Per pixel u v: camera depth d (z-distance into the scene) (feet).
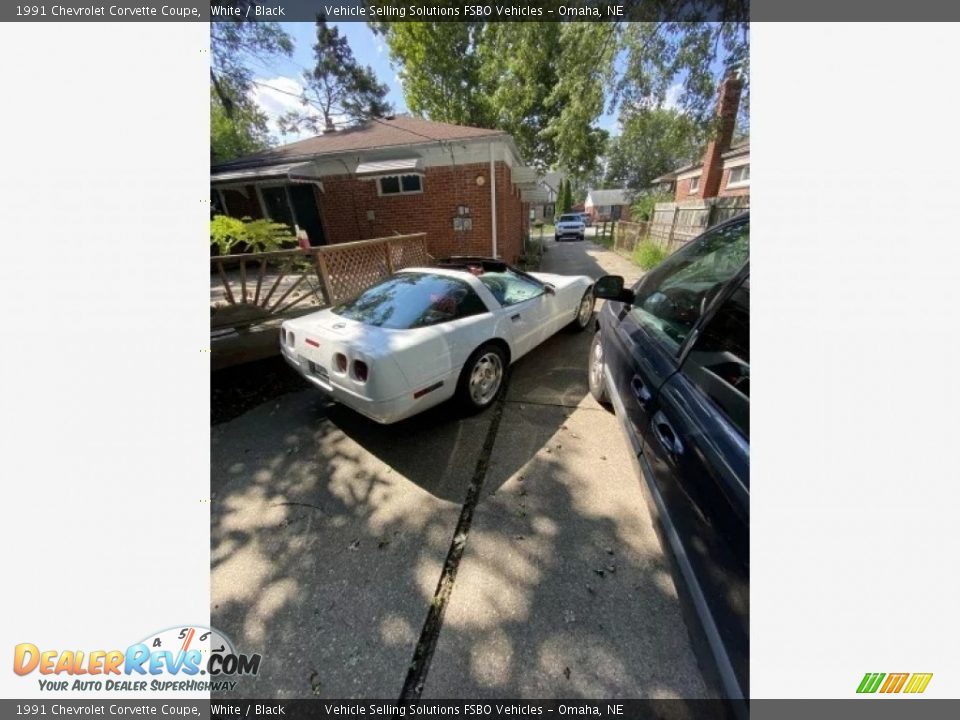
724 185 37.19
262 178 24.64
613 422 9.52
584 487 7.35
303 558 6.03
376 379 7.29
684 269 7.06
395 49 44.55
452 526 6.54
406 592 5.43
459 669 4.53
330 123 32.60
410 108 51.75
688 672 4.42
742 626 3.26
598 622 4.96
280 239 18.31
